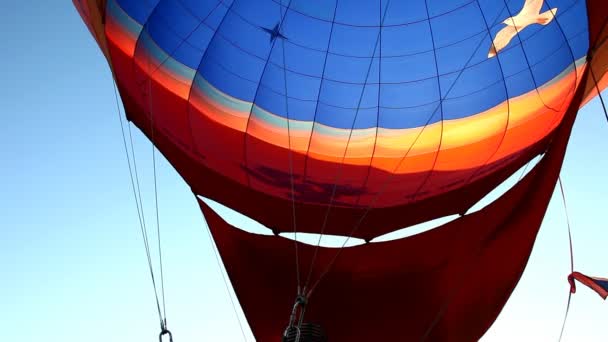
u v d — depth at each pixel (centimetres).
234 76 1396
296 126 1434
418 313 1345
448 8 1373
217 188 1398
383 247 1404
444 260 1339
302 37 1416
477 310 1262
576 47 1236
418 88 1430
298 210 1444
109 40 1216
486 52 1380
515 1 1314
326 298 1391
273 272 1398
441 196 1418
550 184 1144
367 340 1362
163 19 1307
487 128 1391
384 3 1390
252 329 1370
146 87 1296
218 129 1385
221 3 1362
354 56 1426
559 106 1263
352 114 1440
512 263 1219
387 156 1448
